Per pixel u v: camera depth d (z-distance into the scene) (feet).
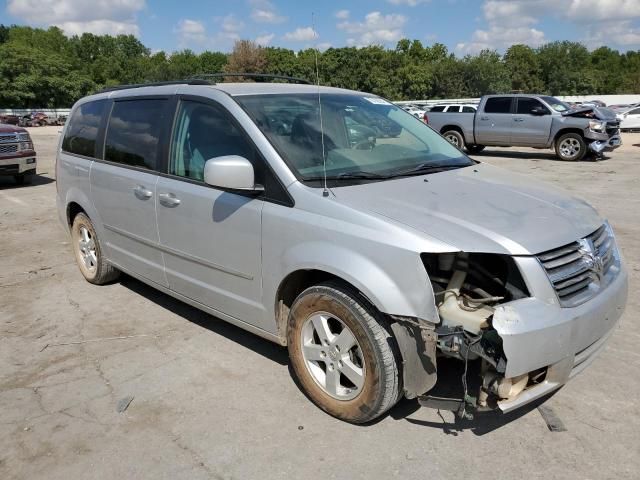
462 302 9.25
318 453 9.45
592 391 11.10
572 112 52.54
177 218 12.80
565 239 9.33
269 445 9.69
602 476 8.78
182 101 13.20
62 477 9.06
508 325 8.34
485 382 8.90
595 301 9.36
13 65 246.27
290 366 12.37
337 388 10.19
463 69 228.63
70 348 13.50
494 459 9.22
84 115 17.35
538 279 8.78
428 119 62.18
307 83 15.37
